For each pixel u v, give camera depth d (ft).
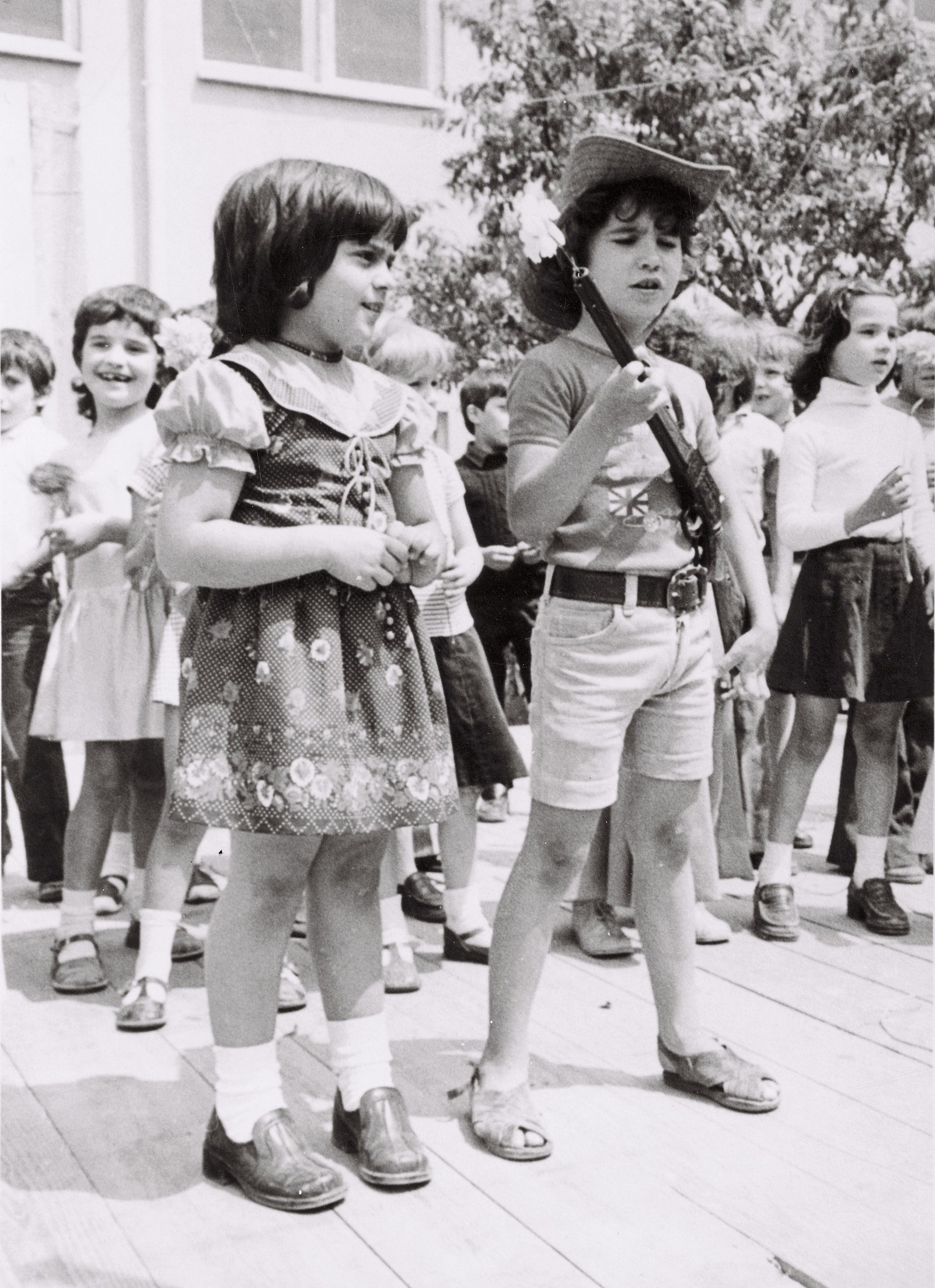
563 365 6.59
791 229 15.75
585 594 6.54
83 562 8.97
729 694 9.50
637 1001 8.39
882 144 15.92
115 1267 5.42
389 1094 6.30
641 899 6.98
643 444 6.57
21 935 9.78
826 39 16.12
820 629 9.66
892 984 8.73
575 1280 5.32
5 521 9.96
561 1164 6.28
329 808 5.57
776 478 11.26
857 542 9.73
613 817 9.06
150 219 17.85
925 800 11.53
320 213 5.67
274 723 5.60
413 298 16.37
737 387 9.84
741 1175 6.17
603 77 15.76
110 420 9.64
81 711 8.74
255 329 5.94
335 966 6.31
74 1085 7.16
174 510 5.66
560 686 6.54
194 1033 7.89
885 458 9.91
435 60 17.78
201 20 17.67
